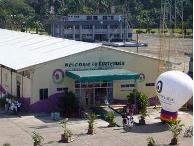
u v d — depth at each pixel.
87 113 47.66
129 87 53.06
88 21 157.50
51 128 42.88
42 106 49.91
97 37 158.50
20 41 73.69
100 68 52.25
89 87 51.47
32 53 59.47
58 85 50.38
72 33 156.38
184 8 178.38
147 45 143.50
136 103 48.66
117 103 52.56
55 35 160.62
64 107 47.56
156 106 52.88
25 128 42.88
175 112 43.66
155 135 40.41
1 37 82.38
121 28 159.62
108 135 40.38
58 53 54.19
